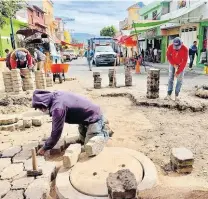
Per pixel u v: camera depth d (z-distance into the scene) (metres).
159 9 25.67
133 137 4.77
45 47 15.54
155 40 27.41
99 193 2.85
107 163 3.48
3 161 3.80
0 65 15.66
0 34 17.28
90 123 3.93
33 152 3.33
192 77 12.69
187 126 5.33
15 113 6.61
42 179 3.25
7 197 2.91
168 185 3.10
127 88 9.72
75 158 3.54
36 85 10.06
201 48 17.48
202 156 3.91
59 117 3.57
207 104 6.60
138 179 3.10
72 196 2.84
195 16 17.22
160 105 6.83
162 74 14.72
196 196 2.74
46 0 41.78
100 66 22.64
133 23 16.28
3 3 14.30
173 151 3.60
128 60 21.67
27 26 18.23
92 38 26.52
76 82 12.16
